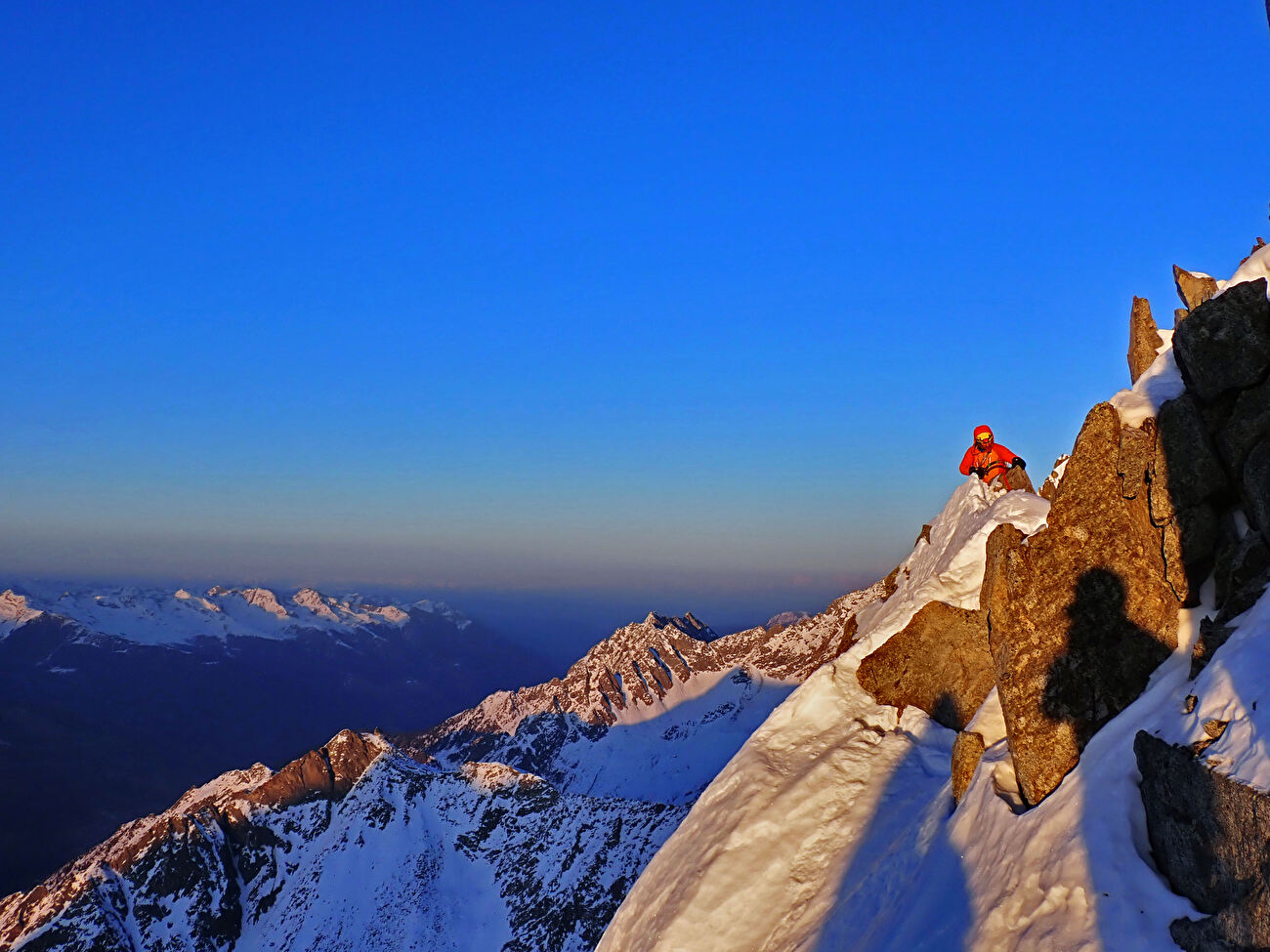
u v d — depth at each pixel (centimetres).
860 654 1989
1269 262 1648
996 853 1227
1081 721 1276
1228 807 916
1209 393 1249
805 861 1653
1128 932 988
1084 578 1330
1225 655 1062
